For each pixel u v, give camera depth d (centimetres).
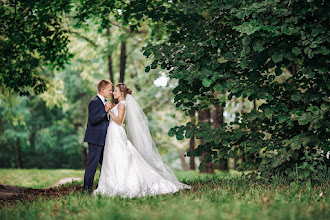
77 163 4147
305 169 727
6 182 1503
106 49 1717
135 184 696
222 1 739
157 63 772
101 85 758
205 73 726
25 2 1138
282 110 769
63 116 3531
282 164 772
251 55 739
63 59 1312
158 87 2070
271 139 777
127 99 755
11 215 516
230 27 809
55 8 1178
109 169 710
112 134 722
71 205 575
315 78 777
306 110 711
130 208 536
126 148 717
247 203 538
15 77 1267
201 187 742
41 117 3528
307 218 438
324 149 710
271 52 696
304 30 703
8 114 2295
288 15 711
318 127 685
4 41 1244
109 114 729
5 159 3909
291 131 788
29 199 708
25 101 3088
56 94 1936
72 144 3444
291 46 698
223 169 1761
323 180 716
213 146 821
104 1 1153
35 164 3969
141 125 752
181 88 795
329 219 450
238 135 780
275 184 704
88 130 744
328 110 698
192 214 464
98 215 481
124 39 1638
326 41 698
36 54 1462
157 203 550
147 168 723
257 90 736
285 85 797
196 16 921
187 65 744
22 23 1199
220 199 585
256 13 675
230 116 1655
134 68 2334
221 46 778
